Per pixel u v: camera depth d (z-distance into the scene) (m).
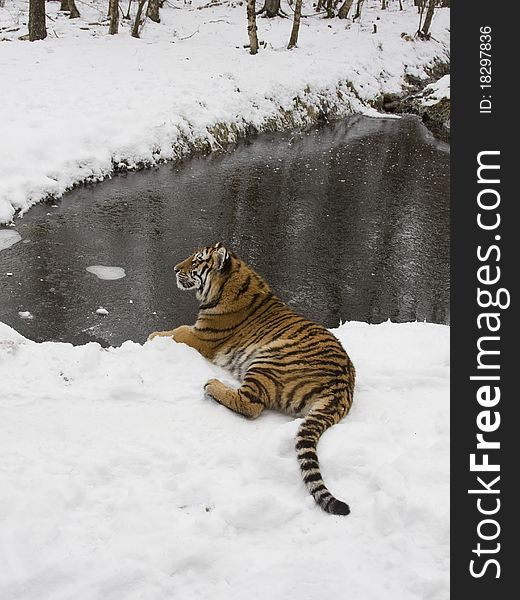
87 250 10.65
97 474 4.34
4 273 9.67
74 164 13.32
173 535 3.89
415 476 4.45
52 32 22.38
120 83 17.27
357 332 7.02
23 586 3.48
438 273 10.91
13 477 4.25
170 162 15.21
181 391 5.44
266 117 18.66
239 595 3.50
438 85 22.69
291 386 5.30
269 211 13.05
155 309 9.01
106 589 3.51
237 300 6.14
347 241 11.94
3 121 14.03
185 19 26.97
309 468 4.36
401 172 16.06
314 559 3.71
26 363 5.56
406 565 3.76
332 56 23.55
